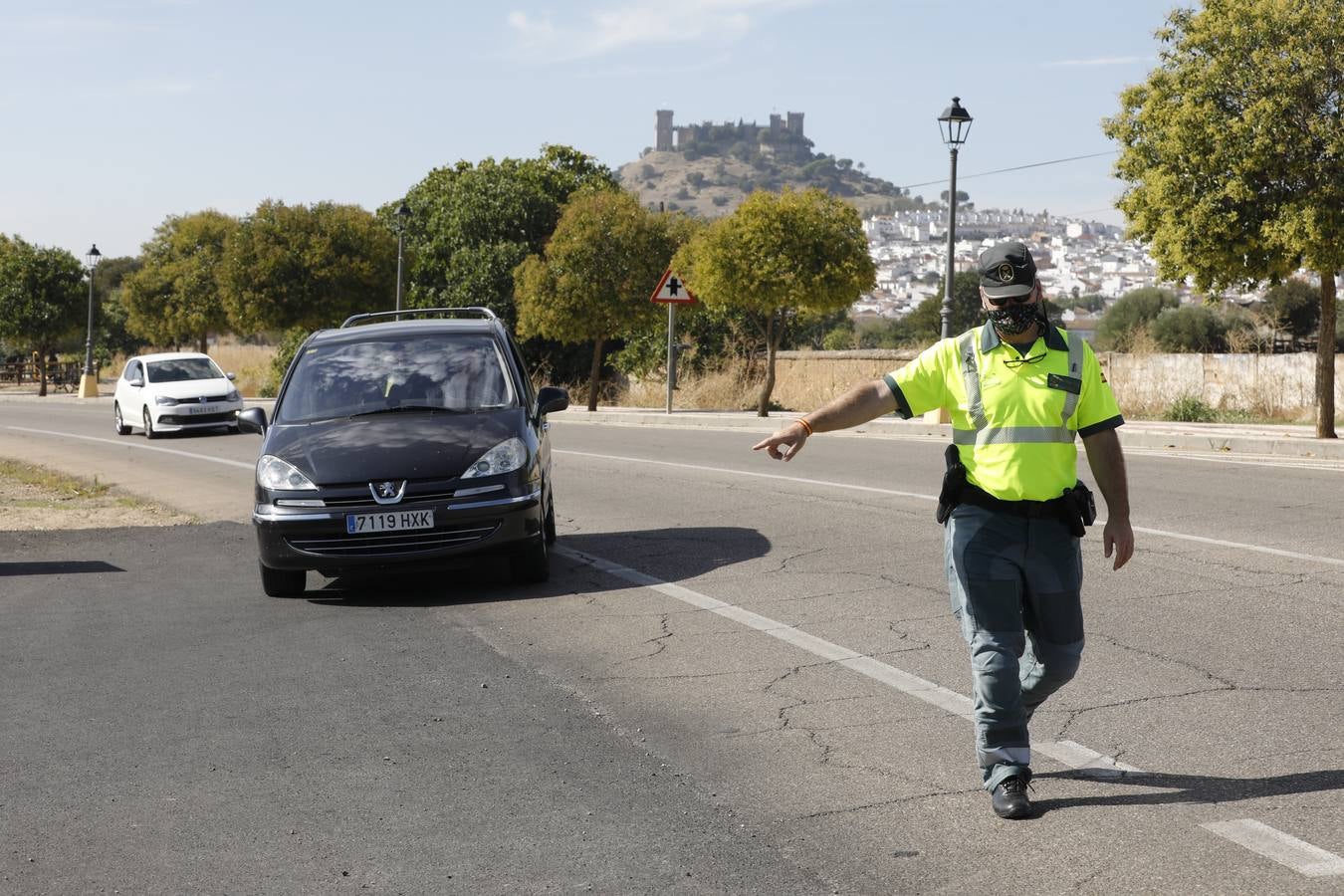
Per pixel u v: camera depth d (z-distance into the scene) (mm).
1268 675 6473
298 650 7664
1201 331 43906
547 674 6957
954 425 4812
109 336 66000
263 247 40906
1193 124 17266
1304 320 40906
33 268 50250
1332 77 16656
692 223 32562
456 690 6676
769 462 17594
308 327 42688
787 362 34250
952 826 4613
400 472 8969
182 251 51062
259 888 4262
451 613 8633
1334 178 16625
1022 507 4688
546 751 5633
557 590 9305
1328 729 5574
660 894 4125
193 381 27500
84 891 4273
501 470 9117
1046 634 4816
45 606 9156
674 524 12320
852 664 6945
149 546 11859
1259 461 16172
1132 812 4676
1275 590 8492
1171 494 13070
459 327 10828
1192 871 4156
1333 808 4645
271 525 8984
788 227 25469
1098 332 55406
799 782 5141
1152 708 5965
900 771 5227
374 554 8930
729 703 6293
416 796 5094
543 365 40031
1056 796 4871
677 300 27531
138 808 5027
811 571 9680
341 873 4367
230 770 5469
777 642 7508
